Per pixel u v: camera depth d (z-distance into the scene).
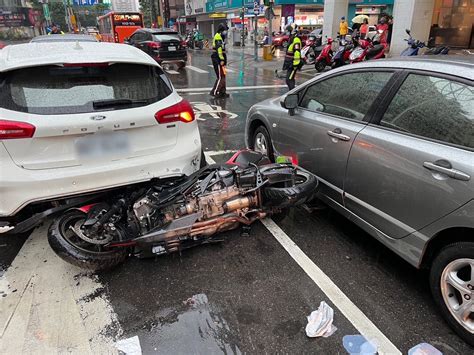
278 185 3.50
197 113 8.81
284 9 30.22
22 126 2.65
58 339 2.45
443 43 22.09
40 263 3.21
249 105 9.72
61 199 2.88
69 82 2.94
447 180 2.35
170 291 2.89
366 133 3.04
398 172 2.71
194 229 3.06
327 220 3.95
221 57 10.40
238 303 2.77
